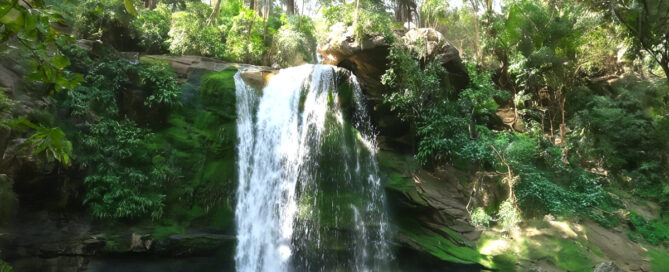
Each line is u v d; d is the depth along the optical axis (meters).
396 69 15.90
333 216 13.59
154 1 22.03
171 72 14.72
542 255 12.98
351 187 14.52
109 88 13.12
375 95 16.86
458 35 23.48
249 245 13.27
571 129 21.53
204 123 14.21
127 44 17.31
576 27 20.84
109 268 10.81
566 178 17.67
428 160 15.70
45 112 10.62
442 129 15.51
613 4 9.73
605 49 20.80
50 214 10.77
